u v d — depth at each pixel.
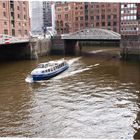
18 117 26.20
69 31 138.62
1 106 29.75
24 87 38.81
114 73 49.56
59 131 22.77
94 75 47.75
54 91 36.28
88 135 21.78
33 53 71.31
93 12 129.75
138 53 69.62
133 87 37.88
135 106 29.06
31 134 22.17
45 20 167.62
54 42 88.25
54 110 28.20
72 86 39.06
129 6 94.50
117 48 106.00
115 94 34.06
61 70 50.41
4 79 44.12
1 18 71.44
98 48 108.19
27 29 86.56
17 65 59.56
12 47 72.75
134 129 22.84
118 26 124.75
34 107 29.28
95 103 30.38
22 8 82.56
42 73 43.59
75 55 83.00
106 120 25.02
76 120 25.20
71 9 136.12
